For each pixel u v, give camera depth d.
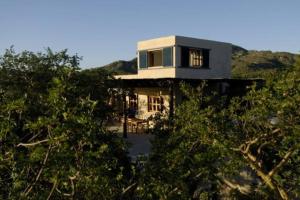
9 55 13.09
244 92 21.44
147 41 27.39
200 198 10.56
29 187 7.04
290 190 10.45
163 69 26.17
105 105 13.23
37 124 6.34
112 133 9.70
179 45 25.55
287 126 8.99
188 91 10.23
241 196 11.38
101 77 13.31
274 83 8.94
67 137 6.22
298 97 8.38
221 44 28.00
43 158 6.60
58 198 7.26
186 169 8.35
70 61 13.63
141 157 8.48
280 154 9.82
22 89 12.36
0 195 7.05
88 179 6.68
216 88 22.83
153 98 25.80
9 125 6.77
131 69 103.25
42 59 13.40
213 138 8.99
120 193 8.04
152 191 8.08
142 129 22.91
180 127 10.02
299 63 8.59
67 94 6.62
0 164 6.71
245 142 9.69
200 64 26.95
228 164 9.37
